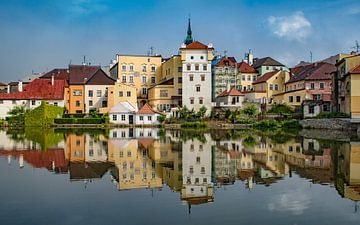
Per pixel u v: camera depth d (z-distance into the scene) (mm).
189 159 29797
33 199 16812
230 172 23797
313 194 17594
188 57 98438
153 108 102688
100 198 17047
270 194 17703
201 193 18031
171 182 20719
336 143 40531
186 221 13625
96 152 34906
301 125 73000
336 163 26812
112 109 95500
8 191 18438
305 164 26703
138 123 93000
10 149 37688
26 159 30203
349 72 58000
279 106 90500
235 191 18422
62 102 104062
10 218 13984
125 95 102938
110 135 59312
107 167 26016
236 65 113000
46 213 14625
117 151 35594
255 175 22672
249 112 86250
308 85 91562
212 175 22781
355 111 57875
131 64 115562
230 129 75312
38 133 64438
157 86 102938
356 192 17938
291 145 39562
